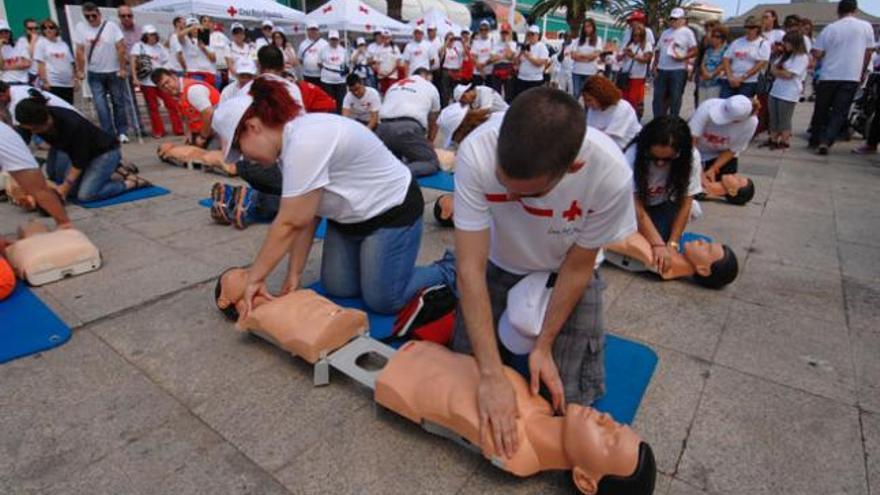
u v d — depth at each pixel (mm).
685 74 7199
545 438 1528
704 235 3854
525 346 1762
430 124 5688
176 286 2896
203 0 8945
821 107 6965
